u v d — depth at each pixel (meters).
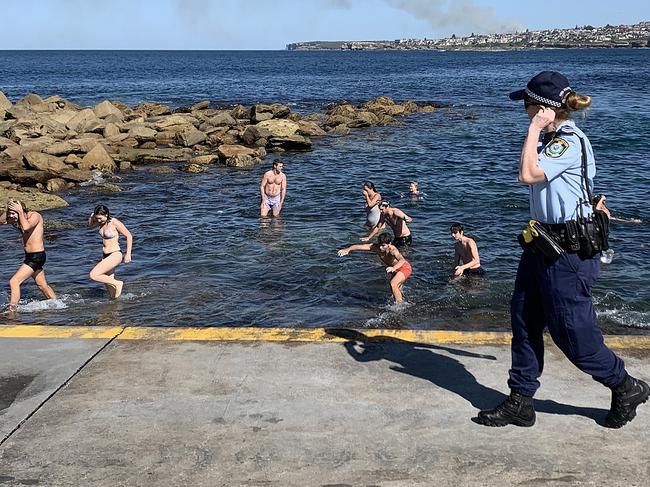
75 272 10.56
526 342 3.83
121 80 85.69
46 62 169.00
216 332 5.45
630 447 3.67
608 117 34.78
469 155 23.88
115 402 4.26
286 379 4.54
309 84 74.19
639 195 16.48
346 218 14.36
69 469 3.54
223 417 4.05
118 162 22.08
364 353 4.97
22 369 4.76
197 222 14.11
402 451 3.66
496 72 99.31
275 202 14.62
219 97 55.78
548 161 3.53
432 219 14.18
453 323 8.16
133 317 8.37
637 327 7.77
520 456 3.60
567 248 3.55
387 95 55.78
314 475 3.45
